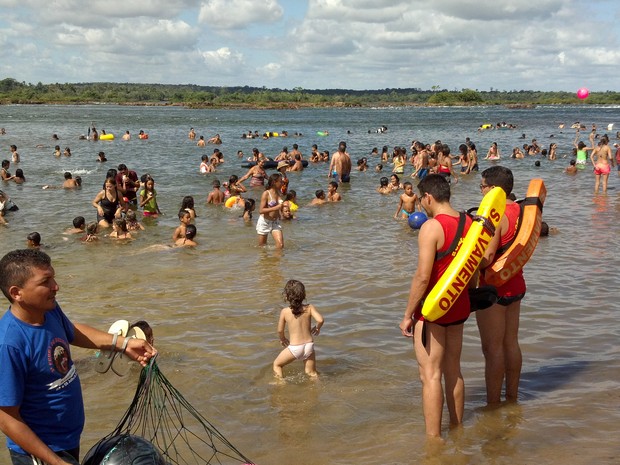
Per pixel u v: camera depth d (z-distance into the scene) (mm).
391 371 6629
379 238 13609
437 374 5082
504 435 5125
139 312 8664
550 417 5410
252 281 10188
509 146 41281
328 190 20203
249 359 7000
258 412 5742
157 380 4078
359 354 7113
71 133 51719
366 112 123500
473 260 4820
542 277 9930
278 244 12664
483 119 87750
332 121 82500
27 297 3373
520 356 5773
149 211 16641
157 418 5551
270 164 27672
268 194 12523
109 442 3711
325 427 5430
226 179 24094
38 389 3418
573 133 54781
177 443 5148
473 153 25719
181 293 9562
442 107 167500
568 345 7117
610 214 15633
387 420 5520
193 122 75062
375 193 20625
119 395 6164
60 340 3557
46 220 16000
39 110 112688
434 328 5012
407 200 15984
